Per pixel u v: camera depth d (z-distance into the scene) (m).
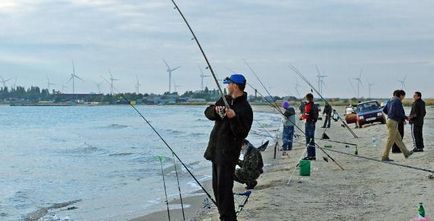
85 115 96.06
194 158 21.14
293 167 14.62
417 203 8.78
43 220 10.24
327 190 10.48
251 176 10.77
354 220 7.89
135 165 19.23
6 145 29.61
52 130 46.19
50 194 13.38
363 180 11.57
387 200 9.23
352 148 19.64
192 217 9.69
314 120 15.55
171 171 16.73
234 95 6.34
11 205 11.89
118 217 10.22
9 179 15.99
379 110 34.25
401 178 11.41
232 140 6.30
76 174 16.98
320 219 7.99
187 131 42.69
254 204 9.19
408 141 20.84
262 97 17.30
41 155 23.62
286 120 19.02
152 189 13.45
